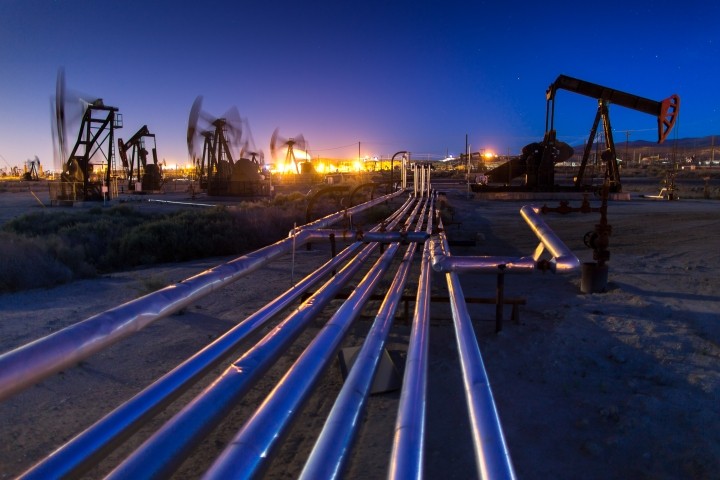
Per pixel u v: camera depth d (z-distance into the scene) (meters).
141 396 2.41
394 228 10.04
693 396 3.77
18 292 7.95
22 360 2.12
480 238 13.30
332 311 6.10
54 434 3.40
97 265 11.25
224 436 3.28
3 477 2.89
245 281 8.30
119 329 2.76
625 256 10.54
